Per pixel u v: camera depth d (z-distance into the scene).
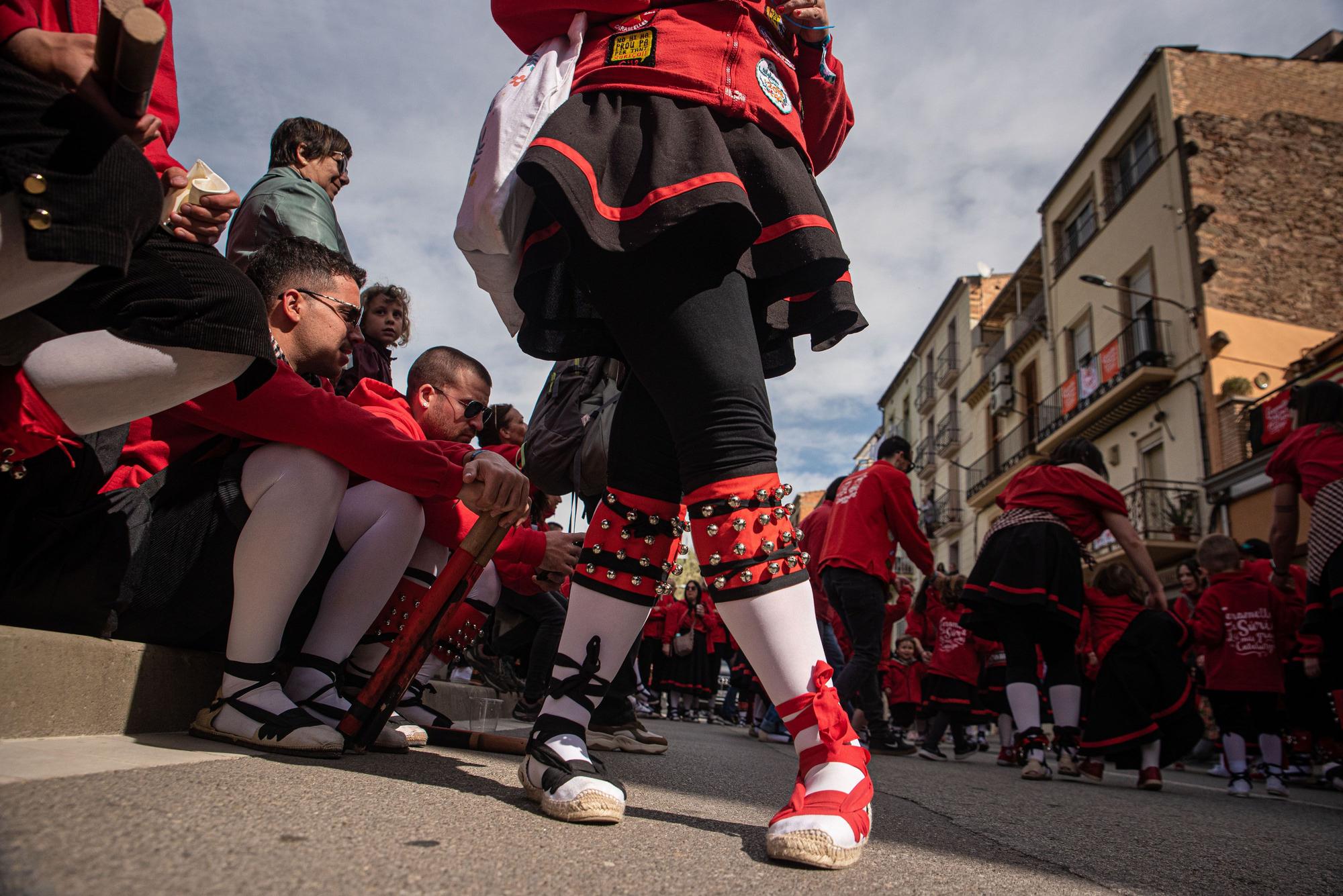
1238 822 2.85
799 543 1.50
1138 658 4.27
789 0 1.72
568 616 1.63
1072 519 4.43
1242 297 16.98
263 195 3.14
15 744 1.41
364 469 1.89
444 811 1.28
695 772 2.62
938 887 1.22
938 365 34.00
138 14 1.08
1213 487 16.03
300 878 0.83
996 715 7.14
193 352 1.41
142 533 1.75
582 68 1.62
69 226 1.11
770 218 1.56
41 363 1.32
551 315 1.79
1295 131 18.17
